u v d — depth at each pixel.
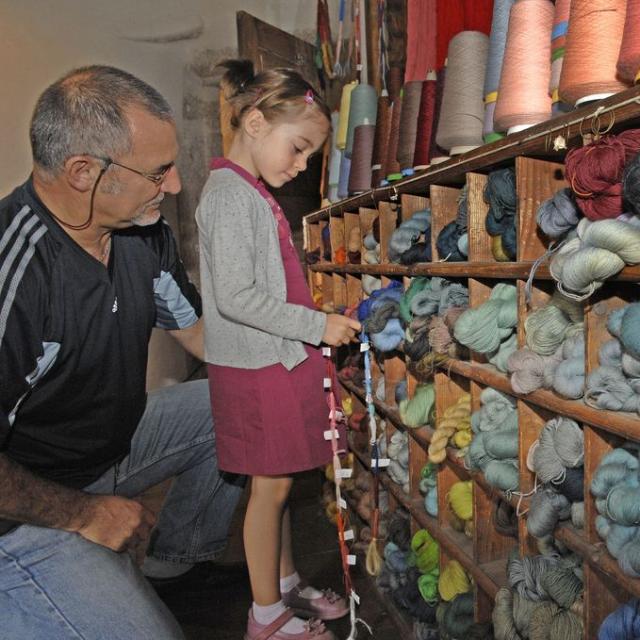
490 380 1.19
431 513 1.54
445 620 1.44
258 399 1.48
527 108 1.13
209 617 1.78
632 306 0.85
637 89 0.77
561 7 1.07
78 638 1.06
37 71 2.97
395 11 2.25
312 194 3.47
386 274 1.71
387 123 1.95
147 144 1.06
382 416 1.95
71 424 1.27
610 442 0.96
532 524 1.05
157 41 3.73
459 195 1.41
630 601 0.92
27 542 1.05
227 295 1.40
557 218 0.98
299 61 3.28
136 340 1.33
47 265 1.10
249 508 1.59
